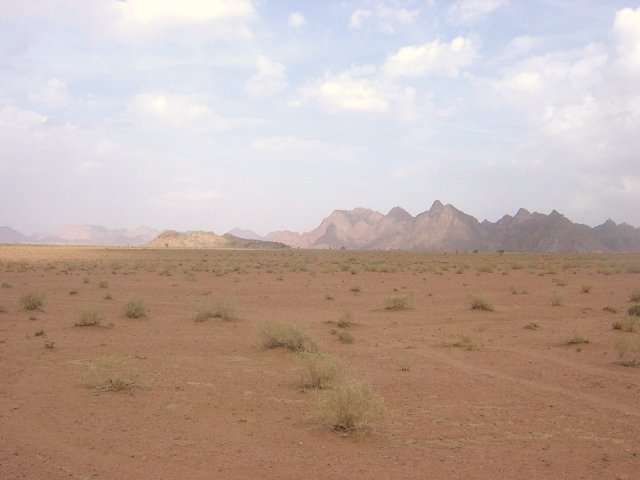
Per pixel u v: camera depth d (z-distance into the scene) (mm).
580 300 29828
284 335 16250
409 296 27250
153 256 89000
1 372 12914
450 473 7469
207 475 7254
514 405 10930
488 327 21125
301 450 8266
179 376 12859
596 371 13922
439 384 12453
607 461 8008
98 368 12289
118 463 7605
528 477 7387
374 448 8414
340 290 35062
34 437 8602
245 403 10727
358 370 13688
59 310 24266
